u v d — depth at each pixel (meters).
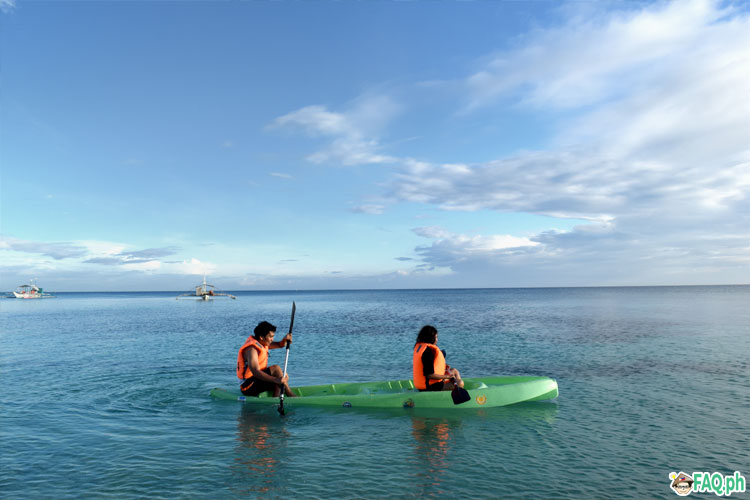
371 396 8.27
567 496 4.65
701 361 13.42
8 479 5.10
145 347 18.14
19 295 151.38
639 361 13.54
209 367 13.13
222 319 37.69
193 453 5.92
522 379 9.32
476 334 21.89
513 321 30.50
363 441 6.39
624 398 8.95
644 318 31.52
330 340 20.33
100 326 29.98
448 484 4.94
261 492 4.73
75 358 15.01
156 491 4.77
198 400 8.98
